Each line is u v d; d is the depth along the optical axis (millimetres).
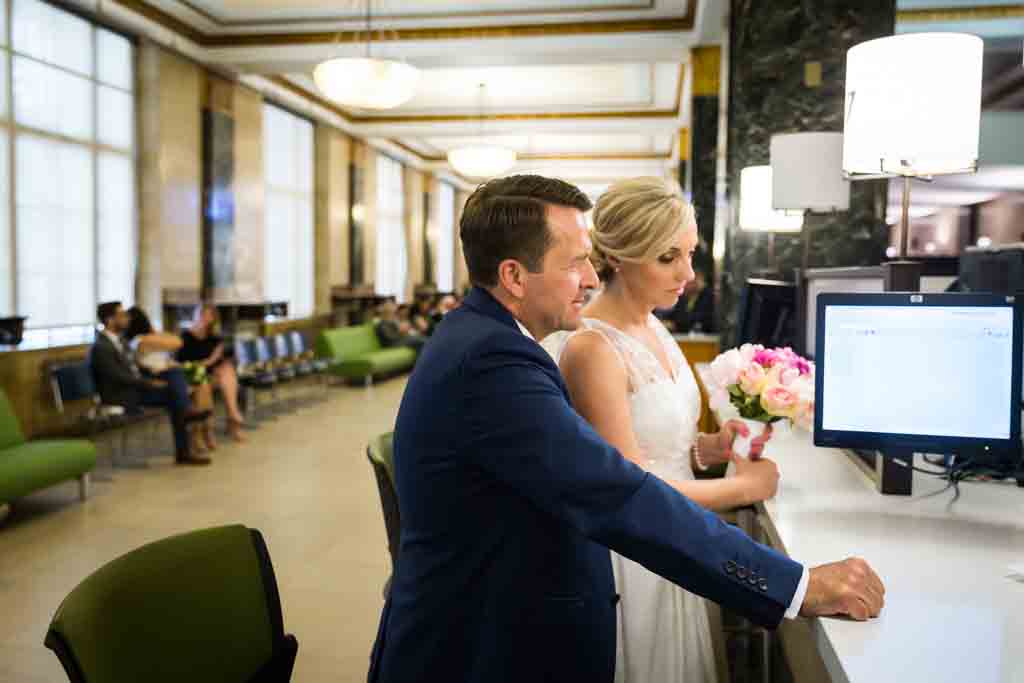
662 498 1196
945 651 1177
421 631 1292
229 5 8516
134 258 8953
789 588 1239
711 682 1963
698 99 9078
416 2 8391
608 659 1371
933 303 1816
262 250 11203
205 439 7527
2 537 4824
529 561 1270
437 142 16484
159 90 8906
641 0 8227
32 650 3316
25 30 7418
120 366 6875
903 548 1640
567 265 1312
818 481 2211
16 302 7410
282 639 1691
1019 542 1680
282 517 5309
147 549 1499
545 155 17750
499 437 1183
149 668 1413
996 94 8750
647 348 1900
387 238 17047
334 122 13344
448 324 1323
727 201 6625
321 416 9445
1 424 5434
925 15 8695
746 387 1932
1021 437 1783
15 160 7355
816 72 5805
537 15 8672
